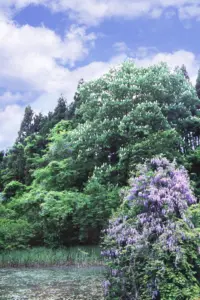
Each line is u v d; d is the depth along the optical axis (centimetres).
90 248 1673
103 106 1966
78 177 2041
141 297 646
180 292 603
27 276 1211
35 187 2236
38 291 955
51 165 2050
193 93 2205
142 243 664
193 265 652
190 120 2119
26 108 3891
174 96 2120
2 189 2983
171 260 636
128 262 703
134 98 2042
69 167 2036
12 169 2950
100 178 1827
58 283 1067
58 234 1759
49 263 1488
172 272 618
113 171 1866
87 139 1989
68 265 1459
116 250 709
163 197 703
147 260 657
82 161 2023
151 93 2056
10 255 1554
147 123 1891
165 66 2198
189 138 2261
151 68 2141
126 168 1764
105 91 2098
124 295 688
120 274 702
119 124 1923
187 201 716
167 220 678
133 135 1880
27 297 884
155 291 622
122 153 1762
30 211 1970
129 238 690
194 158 1938
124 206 780
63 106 3331
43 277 1183
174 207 696
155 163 785
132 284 678
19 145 3055
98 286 1010
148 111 1888
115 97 2059
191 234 639
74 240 1811
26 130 3766
